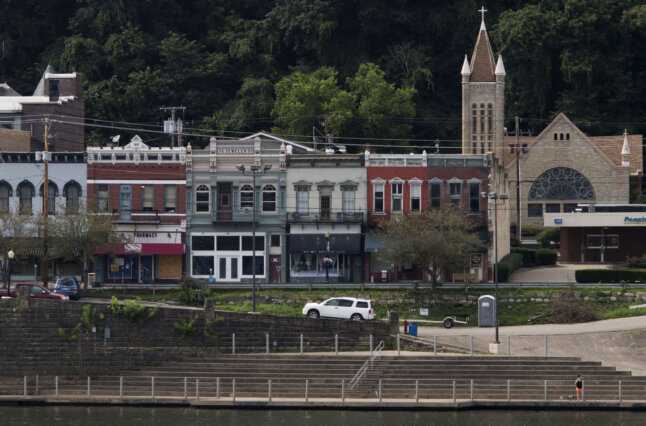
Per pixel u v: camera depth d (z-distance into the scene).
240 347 197.50
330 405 182.25
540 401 181.88
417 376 188.00
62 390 192.25
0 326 195.62
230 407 183.25
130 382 192.12
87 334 195.50
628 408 181.38
